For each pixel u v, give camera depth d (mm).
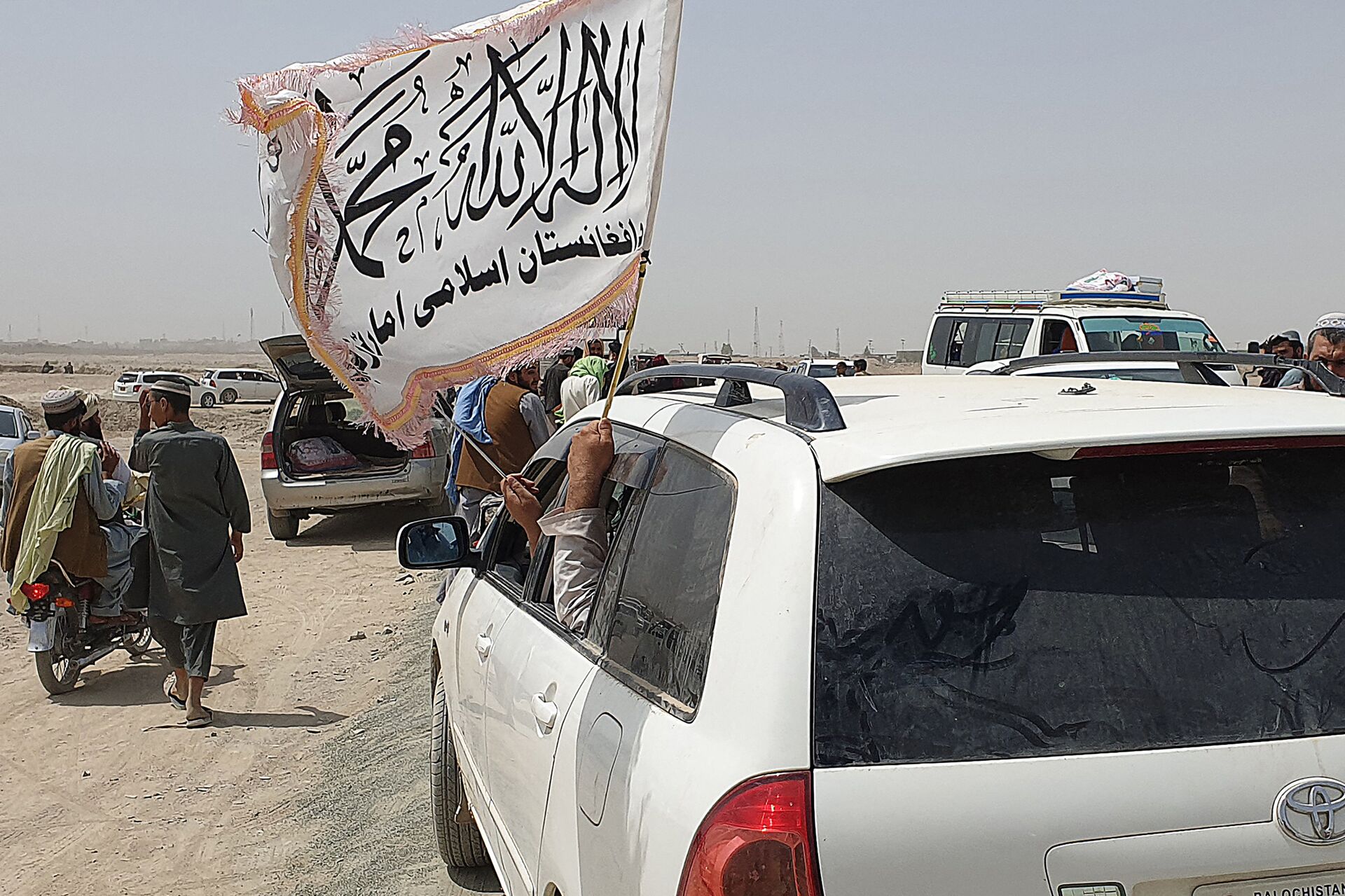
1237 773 1888
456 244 3119
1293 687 1975
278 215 3062
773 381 2516
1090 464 2133
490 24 3059
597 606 2902
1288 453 2199
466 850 4645
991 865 1823
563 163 3049
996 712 1913
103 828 5586
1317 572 2086
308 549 13438
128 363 161125
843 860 1813
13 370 95750
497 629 3678
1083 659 1961
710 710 2064
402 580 11469
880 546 2047
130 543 8180
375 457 14500
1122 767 1876
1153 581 2037
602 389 10000
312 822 5500
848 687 1928
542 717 2885
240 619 9914
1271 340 11602
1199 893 1856
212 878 4977
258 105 3025
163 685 8031
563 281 3057
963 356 16531
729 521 2312
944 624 1980
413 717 6809
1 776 6363
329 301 3105
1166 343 14234
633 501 2941
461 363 3123
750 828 1843
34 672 8477
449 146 3104
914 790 1847
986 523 2070
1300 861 1870
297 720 7195
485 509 8133
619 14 2979
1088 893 1833
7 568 7699
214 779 6219
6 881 5020
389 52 3084
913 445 2098
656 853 2035
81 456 7648
